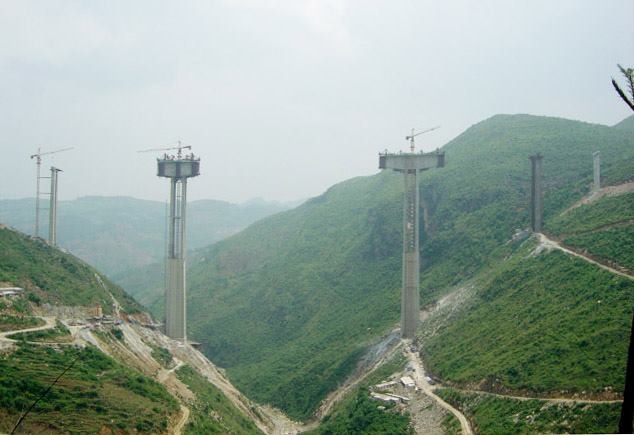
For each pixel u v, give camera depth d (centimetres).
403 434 11081
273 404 18488
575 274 12825
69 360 9700
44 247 14938
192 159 17188
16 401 7831
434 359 13800
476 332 13538
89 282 14512
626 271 11881
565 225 16150
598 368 9000
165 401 9731
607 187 17162
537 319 12031
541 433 8406
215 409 12331
